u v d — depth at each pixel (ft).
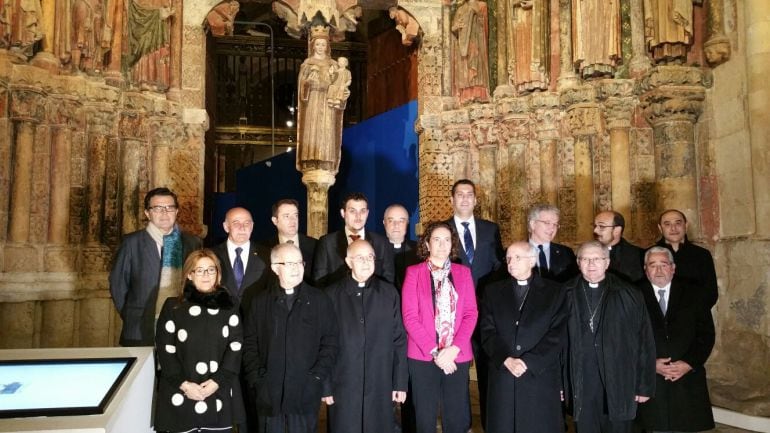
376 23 31.58
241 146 41.93
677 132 19.71
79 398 7.52
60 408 7.01
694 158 19.77
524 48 22.99
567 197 21.99
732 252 18.22
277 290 11.60
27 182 18.99
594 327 11.88
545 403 11.67
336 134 22.53
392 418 12.00
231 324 11.07
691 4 19.38
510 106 23.21
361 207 13.64
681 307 12.47
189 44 24.62
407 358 12.44
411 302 12.37
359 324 12.00
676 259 14.05
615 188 20.89
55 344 19.42
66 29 20.21
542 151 22.70
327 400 11.76
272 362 11.20
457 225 14.70
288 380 11.10
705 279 13.85
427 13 25.86
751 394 16.33
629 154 20.99
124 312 13.17
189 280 11.19
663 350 12.23
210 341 10.80
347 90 22.22
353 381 11.86
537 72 22.59
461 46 24.90
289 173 31.60
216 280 11.23
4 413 6.82
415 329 12.14
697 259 13.97
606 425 11.70
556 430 11.66
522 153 23.31
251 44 41.42
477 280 14.33
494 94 24.13
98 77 21.38
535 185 22.81
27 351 9.34
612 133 21.07
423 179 25.53
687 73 19.52
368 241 13.47
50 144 19.86
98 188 21.16
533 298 12.09
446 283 12.48
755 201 17.61
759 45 17.66
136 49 22.85
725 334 18.25
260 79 42.09
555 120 22.49
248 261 13.35
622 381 11.48
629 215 20.80
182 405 10.41
